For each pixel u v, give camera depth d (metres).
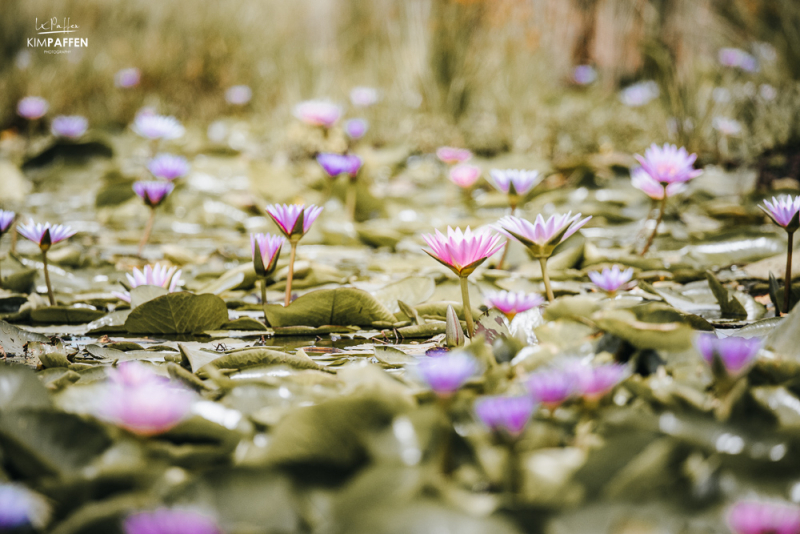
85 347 2.36
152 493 1.69
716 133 4.85
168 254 3.10
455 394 1.97
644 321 2.21
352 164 3.59
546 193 4.29
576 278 2.86
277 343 2.45
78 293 2.78
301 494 1.74
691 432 1.89
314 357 2.35
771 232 3.02
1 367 2.03
